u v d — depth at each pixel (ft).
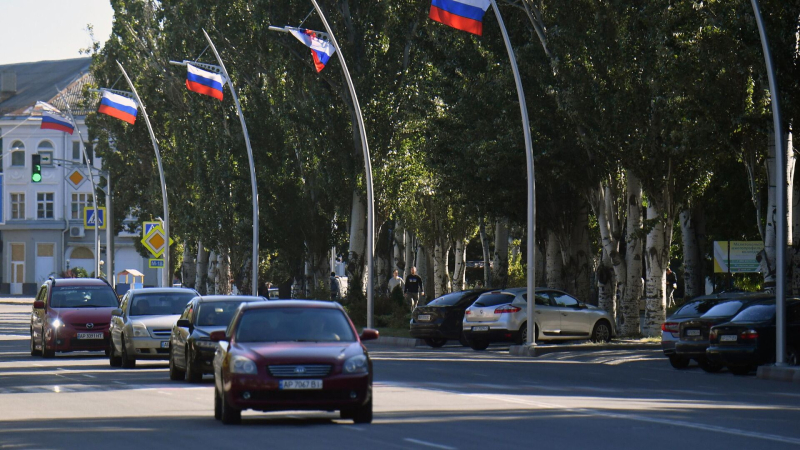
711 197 292.40
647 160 226.58
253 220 323.98
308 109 313.94
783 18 177.88
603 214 248.32
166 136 429.79
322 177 318.04
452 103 255.29
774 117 162.50
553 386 137.80
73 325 199.31
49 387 138.82
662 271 238.07
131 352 171.42
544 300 226.17
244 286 378.73
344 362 94.63
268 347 96.32
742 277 339.36
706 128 200.34
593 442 82.84
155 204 421.59
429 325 239.09
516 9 247.91
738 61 190.70
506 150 238.27
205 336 142.61
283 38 315.17
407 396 121.39
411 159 319.06
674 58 199.72
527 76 239.50
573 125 240.53
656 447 79.92
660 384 144.56
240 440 85.87
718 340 165.78
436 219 398.01
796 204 212.02
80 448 82.12
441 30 253.44
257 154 346.54
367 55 313.94
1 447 83.15
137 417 103.81
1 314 423.64
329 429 92.68
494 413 103.65
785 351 158.51
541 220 260.83
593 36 223.10
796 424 95.30
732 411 106.63
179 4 381.40
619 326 249.96
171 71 391.24
